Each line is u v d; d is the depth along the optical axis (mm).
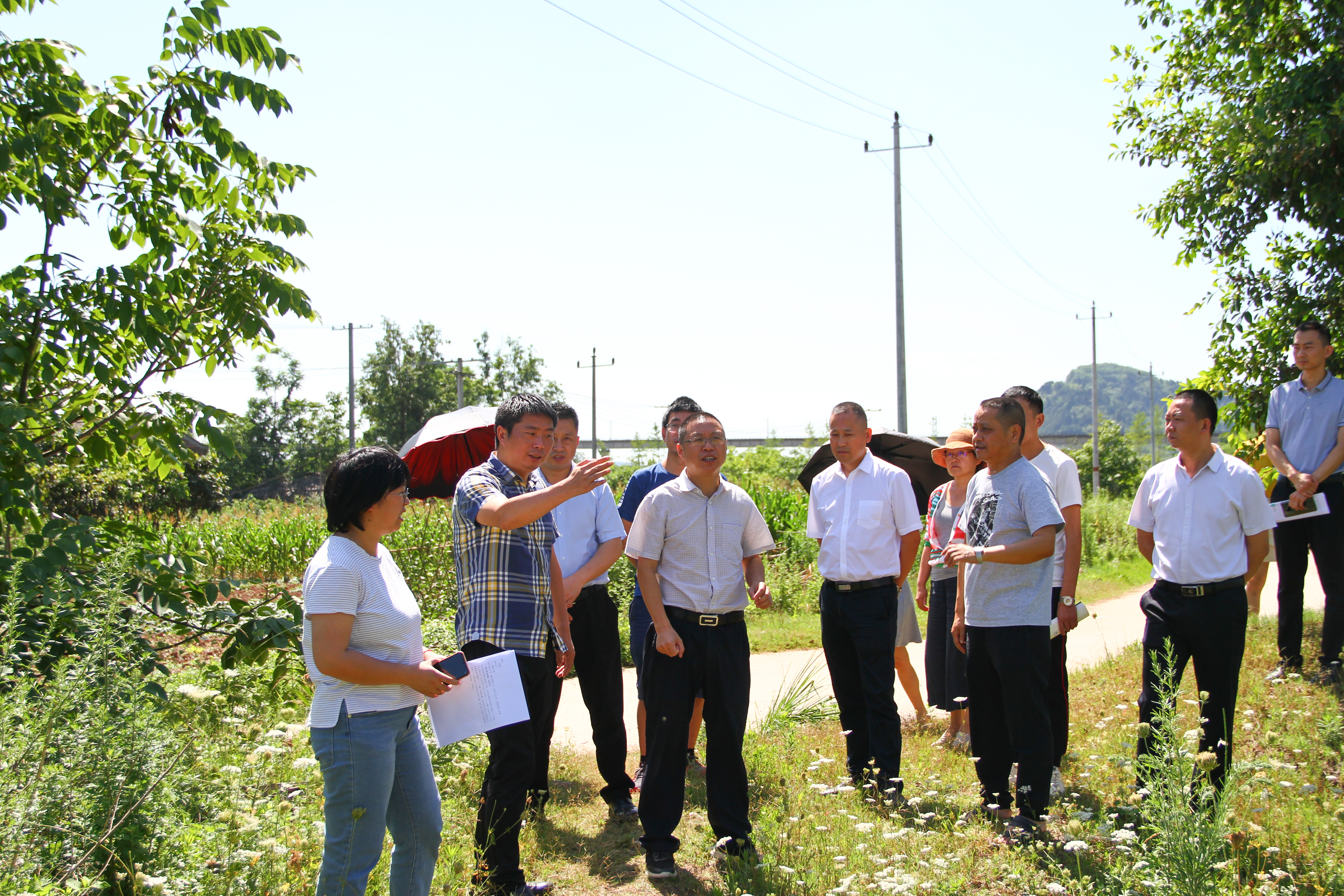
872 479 4973
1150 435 68562
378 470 2875
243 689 5383
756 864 3904
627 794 4918
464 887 3697
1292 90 7520
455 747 5094
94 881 2807
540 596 3836
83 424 5691
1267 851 3408
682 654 4090
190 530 17047
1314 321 7344
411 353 57031
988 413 4316
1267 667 6453
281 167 5723
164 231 5531
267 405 61438
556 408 4992
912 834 4004
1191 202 8523
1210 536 4211
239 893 3150
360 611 2865
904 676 6195
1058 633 4816
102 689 3479
